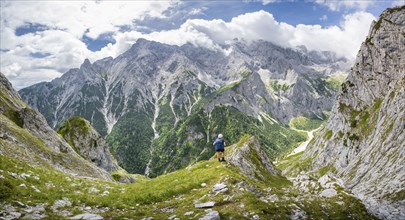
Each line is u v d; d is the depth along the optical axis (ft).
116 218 73.97
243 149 270.87
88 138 598.75
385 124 533.96
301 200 107.24
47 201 83.35
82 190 105.19
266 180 241.76
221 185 102.63
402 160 365.20
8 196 79.36
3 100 325.42
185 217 75.20
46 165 172.96
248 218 80.12
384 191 307.58
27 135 228.22
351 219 104.32
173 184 113.29
